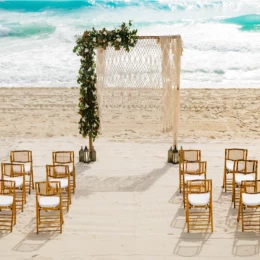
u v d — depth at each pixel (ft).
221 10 164.25
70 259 24.68
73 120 51.90
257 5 168.04
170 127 39.01
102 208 30.63
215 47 92.17
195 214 29.55
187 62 80.23
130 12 152.87
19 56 85.15
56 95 62.08
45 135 46.73
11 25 117.70
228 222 28.60
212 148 42.65
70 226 28.22
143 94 59.26
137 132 47.42
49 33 110.22
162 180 35.32
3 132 47.57
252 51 89.15
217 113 54.65
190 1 164.66
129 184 34.60
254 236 26.94
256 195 28.14
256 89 65.41
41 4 152.56
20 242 26.35
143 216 29.53
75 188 33.83
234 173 30.71
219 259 24.64
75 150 42.06
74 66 77.92
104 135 46.47
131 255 25.07
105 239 26.71
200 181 29.76
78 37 37.27
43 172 36.94
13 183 29.96
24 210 30.40
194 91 64.08
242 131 48.19
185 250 25.52
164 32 114.73
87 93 37.81
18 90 64.23
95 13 148.77
